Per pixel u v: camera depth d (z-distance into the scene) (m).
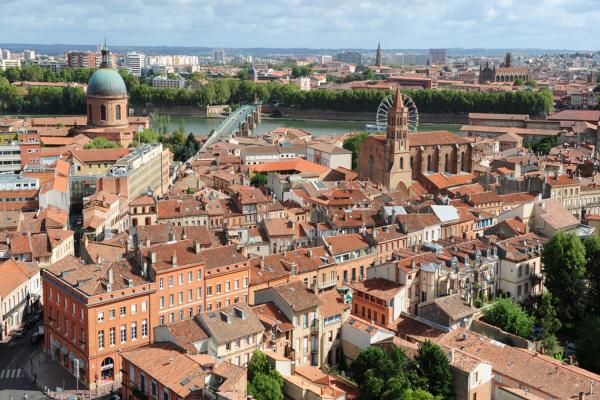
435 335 199.75
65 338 197.75
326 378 174.62
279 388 163.00
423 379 172.75
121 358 178.75
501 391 174.75
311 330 193.50
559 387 173.12
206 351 175.25
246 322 181.38
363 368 176.12
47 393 183.75
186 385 155.75
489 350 189.12
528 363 182.25
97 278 194.38
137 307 195.75
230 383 151.38
